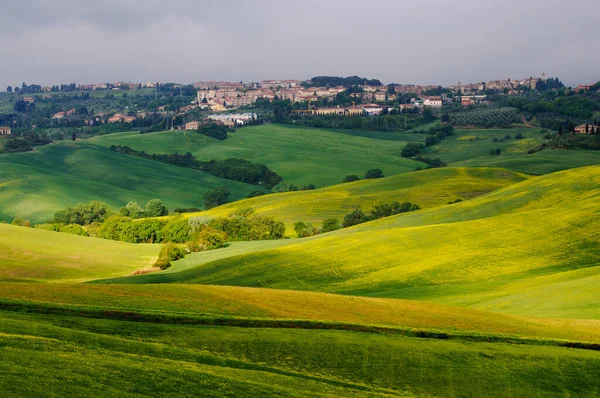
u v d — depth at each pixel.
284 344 49.62
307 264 117.44
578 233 115.12
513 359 50.12
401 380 46.12
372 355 49.12
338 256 120.50
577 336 57.94
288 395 40.28
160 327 51.00
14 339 41.03
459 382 46.38
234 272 117.56
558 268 101.69
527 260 106.56
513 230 122.38
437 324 59.16
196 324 53.09
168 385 38.62
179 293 62.78
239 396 38.97
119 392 36.28
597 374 48.59
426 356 49.69
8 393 32.97
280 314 58.03
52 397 33.75
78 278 123.50
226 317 54.66
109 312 52.94
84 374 37.59
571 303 72.75
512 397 45.16
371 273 109.25
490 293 89.69
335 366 47.16
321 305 63.19
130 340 45.94
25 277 121.69
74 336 44.56
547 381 47.22
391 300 68.81
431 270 107.00
